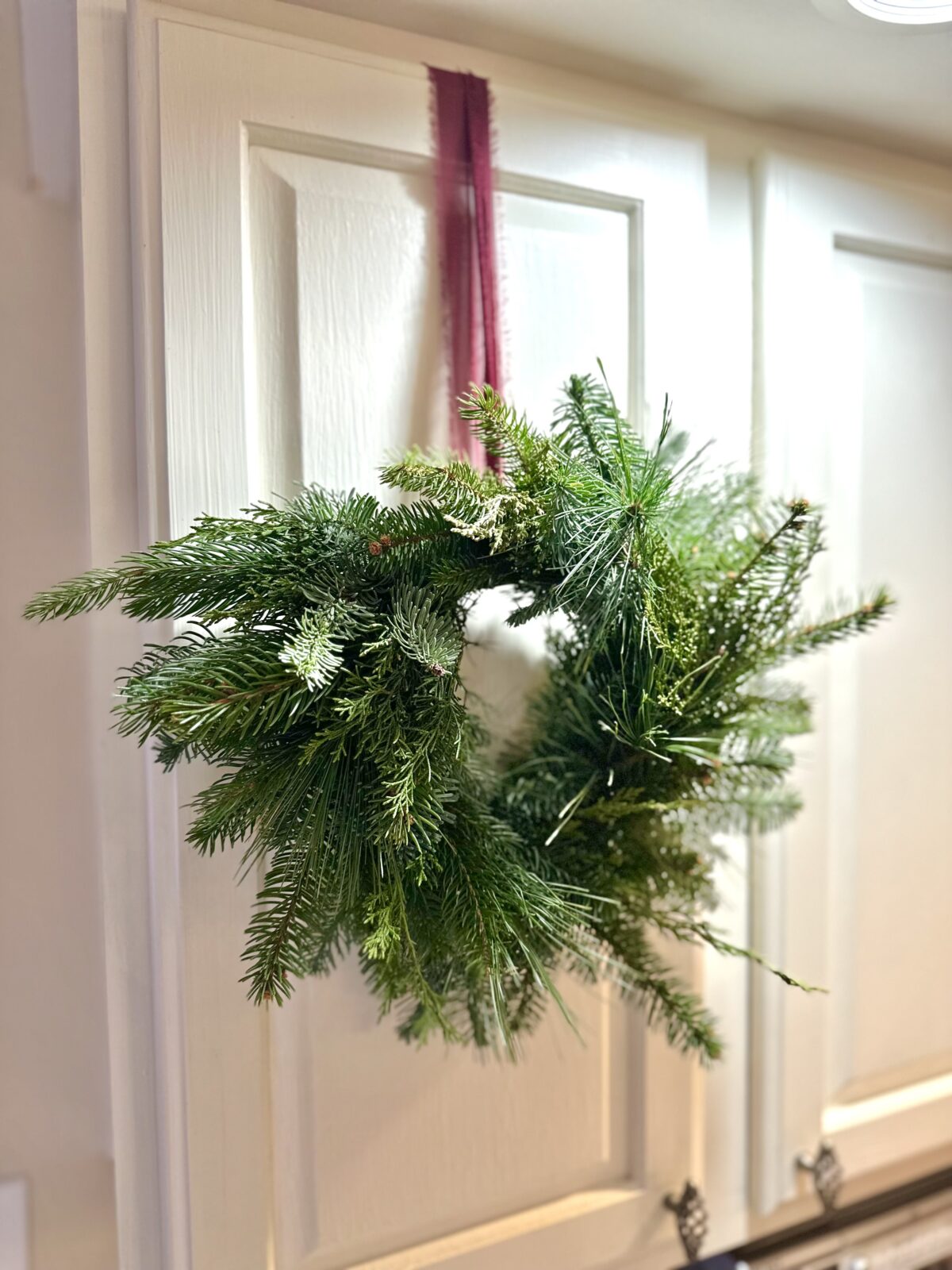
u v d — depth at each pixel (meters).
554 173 0.65
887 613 0.82
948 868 0.88
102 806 0.62
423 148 0.61
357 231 0.61
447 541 0.53
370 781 0.49
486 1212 0.71
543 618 0.67
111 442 0.58
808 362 0.76
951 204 0.82
